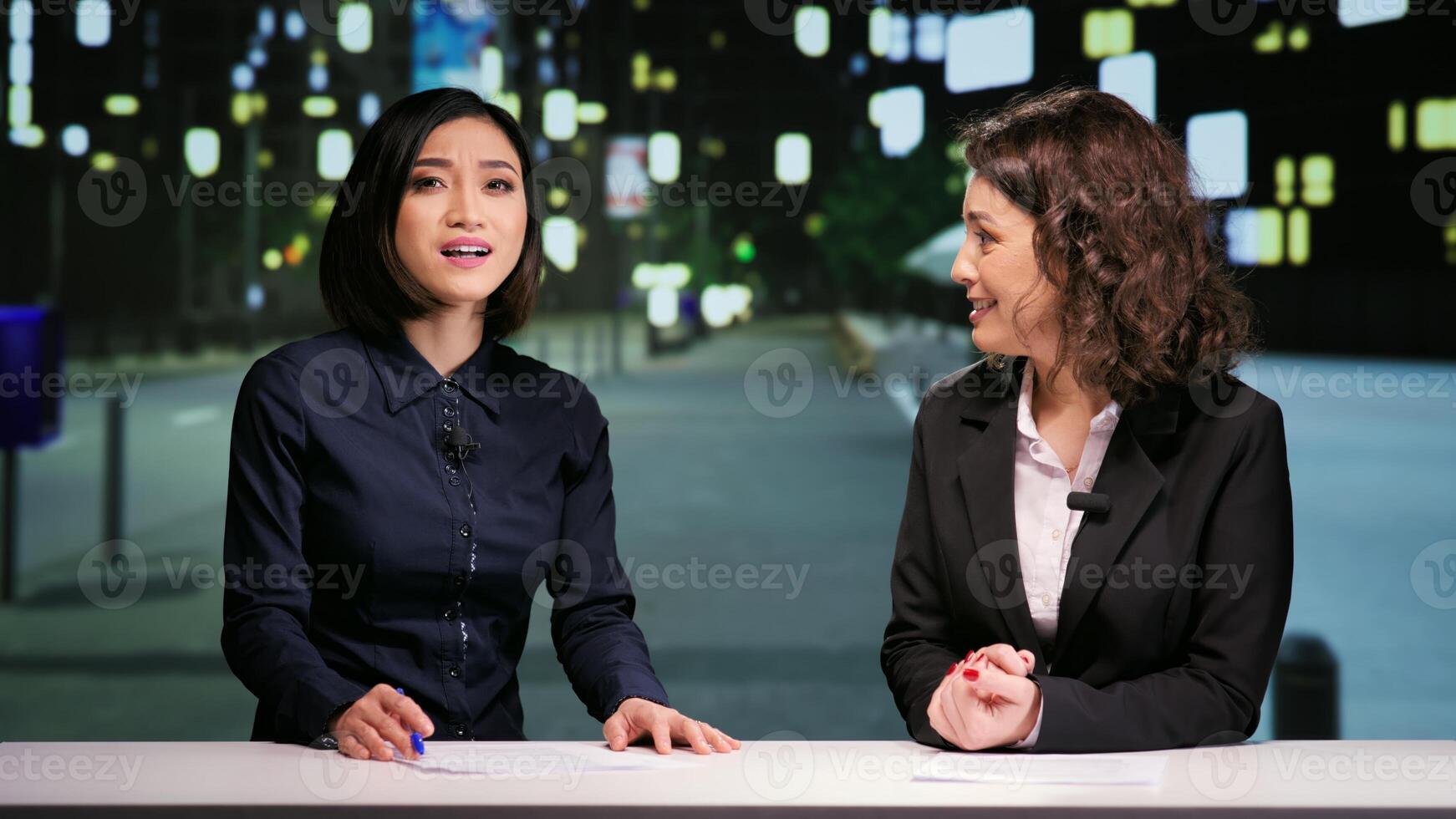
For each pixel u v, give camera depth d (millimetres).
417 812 1874
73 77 44156
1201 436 2490
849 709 6824
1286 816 1863
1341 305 39656
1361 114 34812
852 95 44969
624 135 47062
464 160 2670
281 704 2375
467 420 2758
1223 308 2510
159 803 1878
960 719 2268
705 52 47062
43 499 14453
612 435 21094
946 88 10484
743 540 11867
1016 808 1858
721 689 7234
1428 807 1870
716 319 17078
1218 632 2426
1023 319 2502
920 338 31250
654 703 2502
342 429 2656
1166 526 2461
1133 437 2502
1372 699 6902
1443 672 7434
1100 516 2484
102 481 15914
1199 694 2346
